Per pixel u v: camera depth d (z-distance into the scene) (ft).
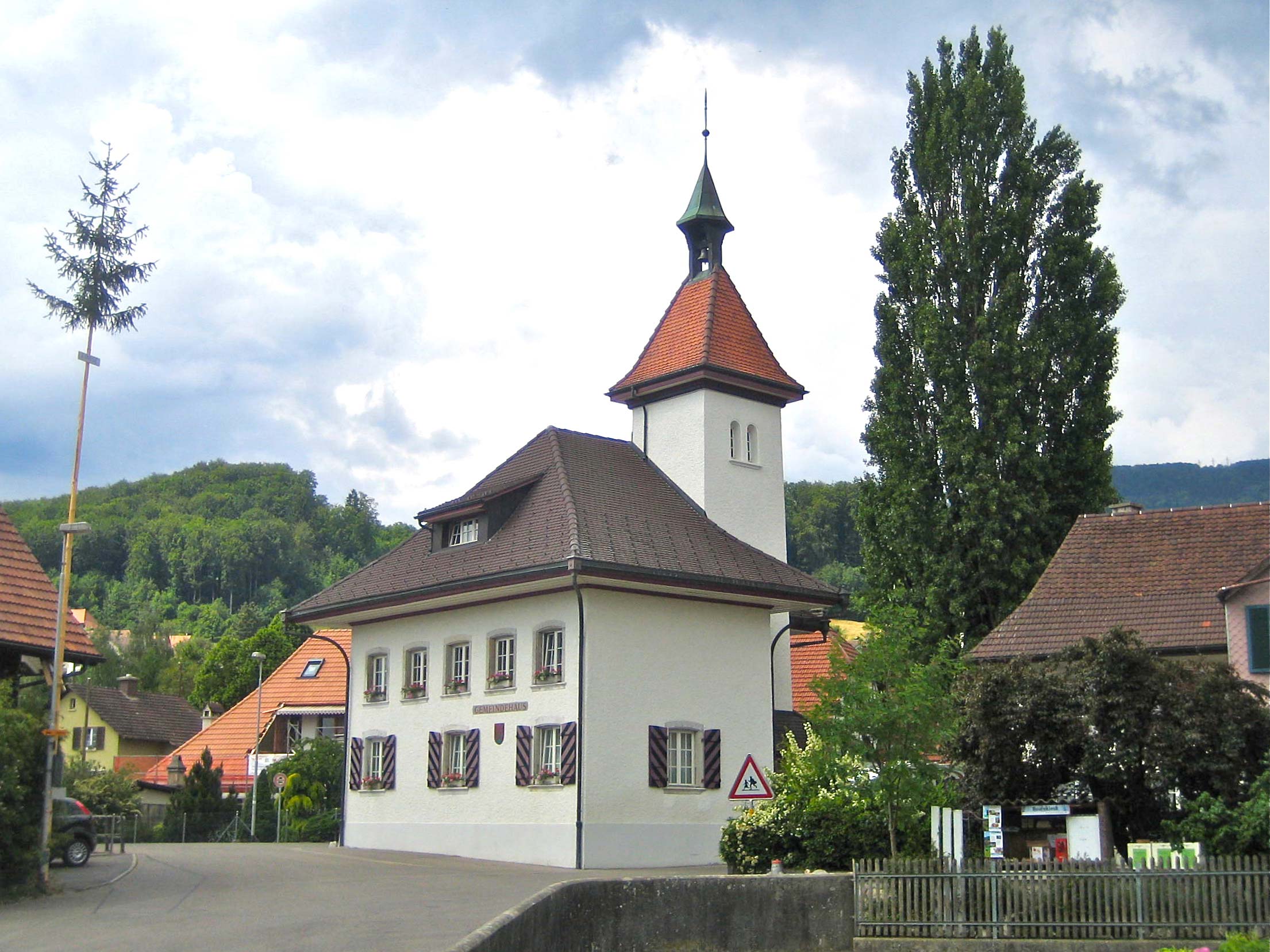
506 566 102.01
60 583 79.82
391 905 67.92
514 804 101.30
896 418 130.41
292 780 159.43
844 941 60.34
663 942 59.72
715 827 102.99
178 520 538.47
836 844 74.38
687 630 104.68
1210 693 71.41
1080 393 128.88
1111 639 73.15
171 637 460.96
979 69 137.69
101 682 366.02
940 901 59.98
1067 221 133.08
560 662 99.91
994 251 131.54
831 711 70.49
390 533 602.03
